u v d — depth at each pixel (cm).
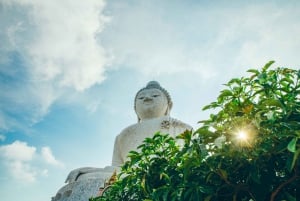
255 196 393
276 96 398
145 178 450
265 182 394
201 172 411
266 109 390
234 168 402
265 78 406
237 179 408
